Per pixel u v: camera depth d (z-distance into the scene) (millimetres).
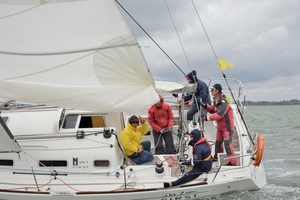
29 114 6867
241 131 7422
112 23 5312
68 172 6199
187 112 8672
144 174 6203
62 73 5715
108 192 5805
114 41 5391
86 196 5805
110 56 5504
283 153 12117
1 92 5664
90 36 5469
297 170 9273
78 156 6227
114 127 6625
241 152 6859
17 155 6328
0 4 5398
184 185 5992
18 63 5707
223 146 7316
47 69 5699
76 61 5629
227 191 6277
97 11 5316
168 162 6566
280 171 9164
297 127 20609
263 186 6988
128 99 5629
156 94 5613
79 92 5652
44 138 6387
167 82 7215
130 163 6621
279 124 23391
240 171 6344
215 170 6371
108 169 6215
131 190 5836
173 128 8242
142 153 6645
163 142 8336
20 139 6398
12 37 5605
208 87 8766
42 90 5680
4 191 5887
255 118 30359
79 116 6867
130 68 5551
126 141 6516
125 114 8664
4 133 5578
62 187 5992
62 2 5355
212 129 8492
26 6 5410
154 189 5895
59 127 6570
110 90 5691
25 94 5676
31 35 5578
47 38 5582
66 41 5555
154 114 7527
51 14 5465
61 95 5645
